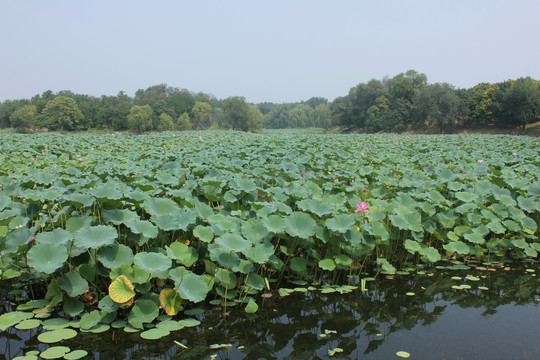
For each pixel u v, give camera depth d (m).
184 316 4.20
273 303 4.66
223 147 18.00
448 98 64.94
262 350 3.69
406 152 17.78
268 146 18.09
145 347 3.67
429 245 6.47
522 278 5.55
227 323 4.15
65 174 8.30
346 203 7.14
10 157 13.73
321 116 135.00
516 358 3.53
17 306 4.30
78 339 3.69
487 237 6.82
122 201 5.08
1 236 4.57
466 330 4.09
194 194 7.09
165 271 4.23
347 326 4.18
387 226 6.17
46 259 3.87
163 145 20.09
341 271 5.68
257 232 5.05
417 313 4.49
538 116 64.94
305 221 5.18
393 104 84.38
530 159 14.23
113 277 4.07
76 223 4.70
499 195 7.05
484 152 16.19
